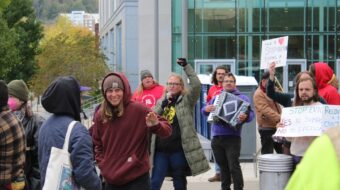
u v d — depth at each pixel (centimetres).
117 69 5250
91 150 497
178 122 812
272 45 959
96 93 4500
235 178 882
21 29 4253
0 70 3238
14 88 641
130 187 599
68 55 4741
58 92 500
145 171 604
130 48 5125
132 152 598
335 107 640
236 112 879
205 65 3662
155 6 1656
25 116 645
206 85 1558
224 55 3666
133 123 600
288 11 3659
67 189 488
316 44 3666
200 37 3666
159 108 823
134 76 5119
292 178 192
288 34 3662
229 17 3662
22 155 546
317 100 666
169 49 3659
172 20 3666
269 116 984
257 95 1001
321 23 3656
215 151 909
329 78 760
